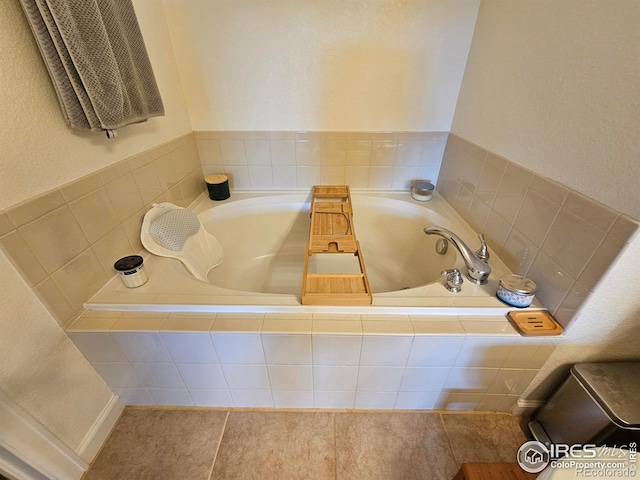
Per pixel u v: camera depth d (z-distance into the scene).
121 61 0.89
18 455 0.76
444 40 1.36
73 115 0.77
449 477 0.95
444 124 1.58
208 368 0.97
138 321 0.89
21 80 0.69
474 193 1.32
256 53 1.40
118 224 1.03
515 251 1.04
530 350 0.88
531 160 0.96
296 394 1.06
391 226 1.68
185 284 1.02
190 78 1.46
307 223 1.79
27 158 0.72
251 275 1.69
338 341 0.87
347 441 1.03
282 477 0.95
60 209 0.80
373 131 1.60
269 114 1.55
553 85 0.85
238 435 1.05
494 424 1.08
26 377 0.76
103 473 0.95
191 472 0.96
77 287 0.88
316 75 1.45
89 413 0.97
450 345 0.87
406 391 1.04
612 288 0.74
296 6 1.29
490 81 1.20
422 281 1.50
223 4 1.29
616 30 0.66
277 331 0.86
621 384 0.82
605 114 0.69
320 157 1.68
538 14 0.91
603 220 0.70
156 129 1.26
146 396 1.09
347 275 1.02
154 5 1.23
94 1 0.75
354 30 1.34
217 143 1.64
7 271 0.69
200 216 1.50
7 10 0.66
